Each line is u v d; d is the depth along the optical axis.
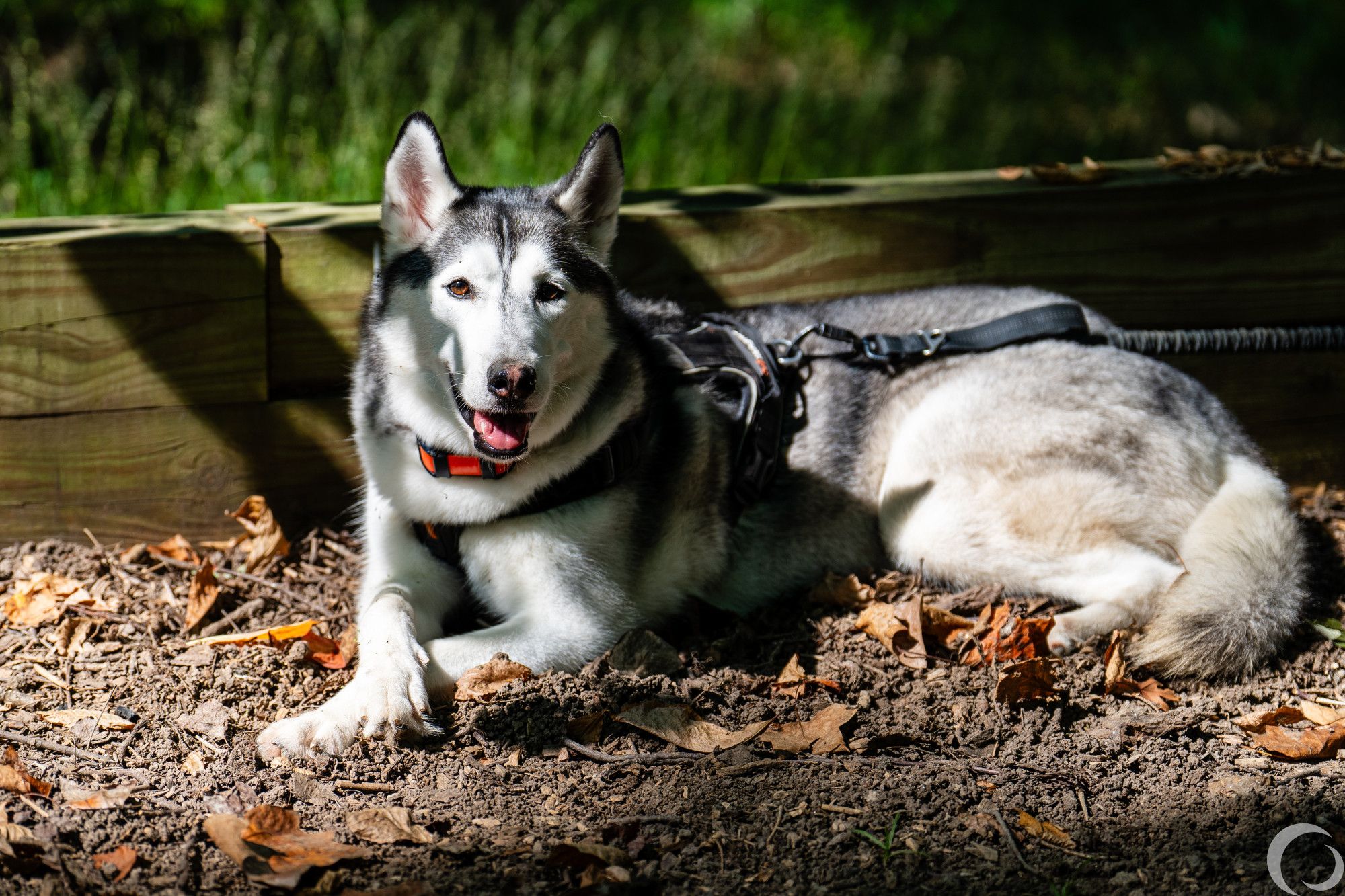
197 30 7.96
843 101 9.55
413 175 3.37
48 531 3.98
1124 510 3.80
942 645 3.68
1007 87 10.62
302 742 3.01
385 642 3.25
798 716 3.28
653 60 9.16
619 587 3.57
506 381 3.05
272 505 4.21
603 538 3.52
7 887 2.45
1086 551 3.82
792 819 2.83
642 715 3.18
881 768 3.04
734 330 3.89
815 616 3.79
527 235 3.26
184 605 3.74
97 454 3.95
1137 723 3.26
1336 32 12.52
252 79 7.31
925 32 11.67
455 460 3.36
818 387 3.96
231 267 3.91
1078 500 3.78
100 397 3.89
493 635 3.41
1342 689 3.52
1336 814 2.88
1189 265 4.73
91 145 6.82
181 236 3.82
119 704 3.18
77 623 3.55
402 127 3.29
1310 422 4.89
